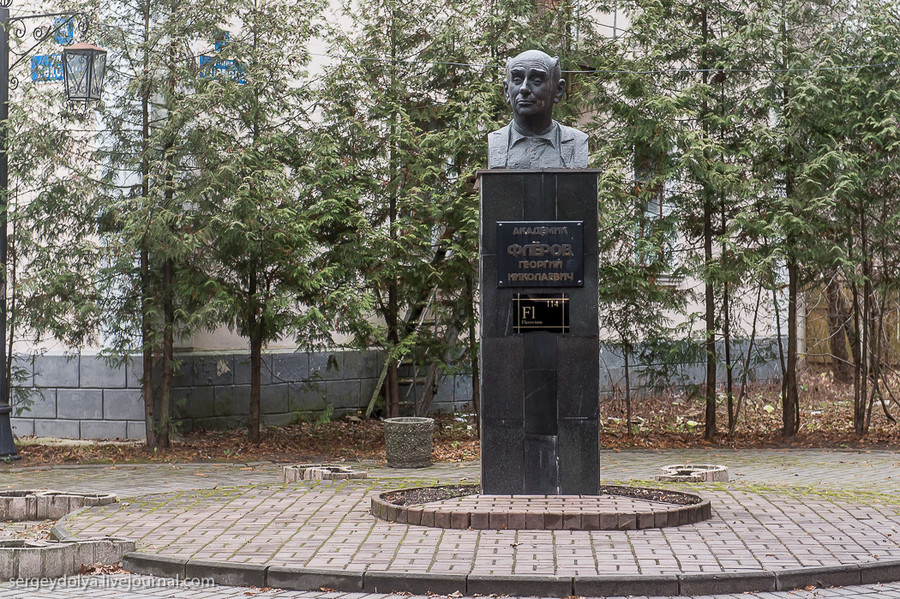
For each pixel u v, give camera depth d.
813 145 16.28
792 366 17.42
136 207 14.51
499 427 10.05
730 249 16.02
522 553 8.05
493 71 16.12
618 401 20.98
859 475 13.13
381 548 8.27
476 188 15.64
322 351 18.92
